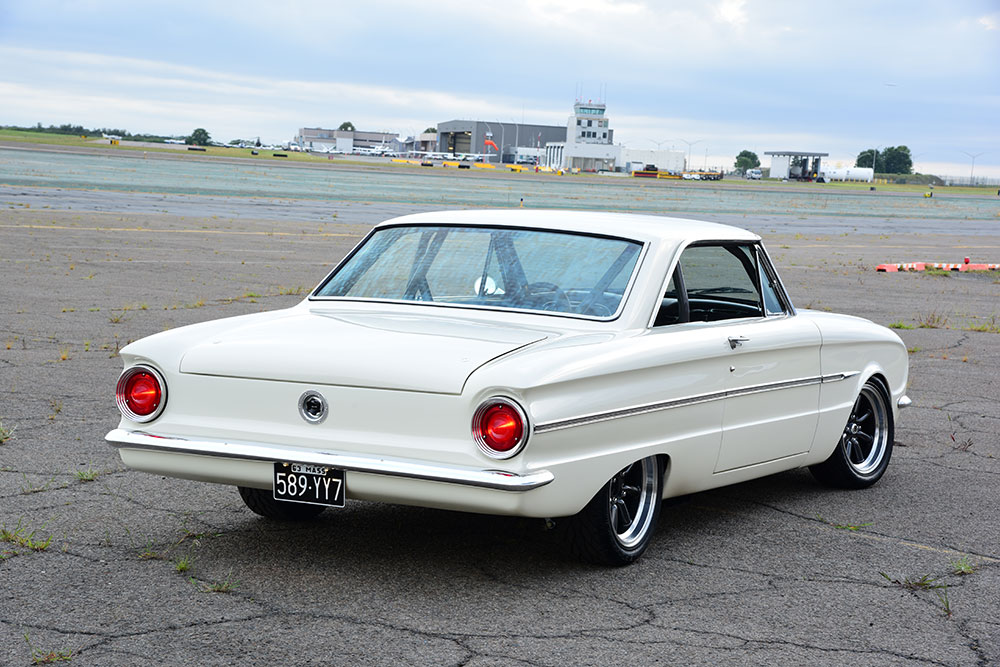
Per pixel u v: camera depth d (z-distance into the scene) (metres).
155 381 4.32
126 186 46.31
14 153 81.69
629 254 4.77
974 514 5.66
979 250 33.94
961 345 12.50
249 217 31.70
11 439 6.47
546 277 4.75
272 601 3.98
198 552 4.55
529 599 4.10
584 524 4.34
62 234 22.41
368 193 53.75
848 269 23.64
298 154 195.25
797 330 5.41
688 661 3.56
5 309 12.19
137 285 15.04
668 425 4.55
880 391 6.27
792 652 3.68
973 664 3.64
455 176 98.69
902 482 6.33
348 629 3.73
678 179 161.62
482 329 4.45
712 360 4.76
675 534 5.13
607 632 3.79
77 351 9.66
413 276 4.98
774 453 5.34
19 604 3.88
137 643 3.55
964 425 8.01
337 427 4.04
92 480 5.67
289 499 4.11
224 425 4.20
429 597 4.08
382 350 4.12
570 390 4.02
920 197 114.88
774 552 4.88
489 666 3.46
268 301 13.85
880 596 4.32
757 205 65.31
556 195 62.38
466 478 3.81
